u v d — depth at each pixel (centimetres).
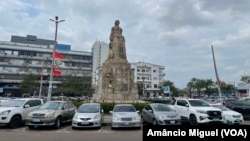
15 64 7688
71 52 8619
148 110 1809
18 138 1198
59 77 8062
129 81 3097
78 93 6975
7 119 1559
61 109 1702
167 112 1664
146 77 10469
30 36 8900
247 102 2289
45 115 1541
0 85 7438
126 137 1243
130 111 1706
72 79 7106
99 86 3188
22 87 6769
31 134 1342
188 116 1767
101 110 1762
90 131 1491
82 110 1706
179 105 1953
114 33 3212
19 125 1670
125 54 3219
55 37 2738
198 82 7288
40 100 1889
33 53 8006
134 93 3102
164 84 9381
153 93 10194
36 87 6831
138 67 10362
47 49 8181
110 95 2978
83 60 8762
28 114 1584
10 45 7669
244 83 7375
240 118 1848
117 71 3055
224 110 1975
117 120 1566
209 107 1750
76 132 1442
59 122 1641
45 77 7844
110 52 3186
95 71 9288
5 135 1296
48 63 8112
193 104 1817
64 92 6838
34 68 7931
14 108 1628
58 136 1273
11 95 7462
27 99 1797
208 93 7375
